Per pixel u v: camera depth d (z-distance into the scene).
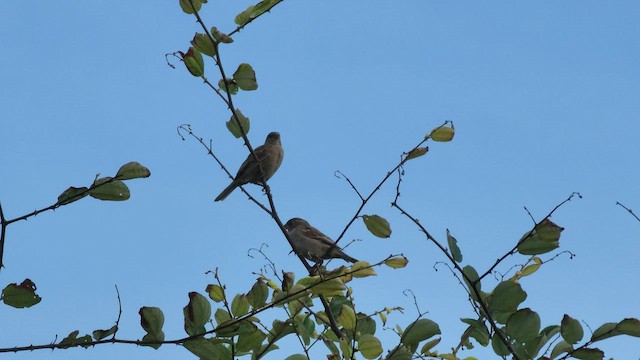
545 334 9.27
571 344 8.93
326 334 10.11
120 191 7.57
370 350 8.91
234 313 8.27
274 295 8.75
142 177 7.65
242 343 8.17
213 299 8.56
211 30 10.54
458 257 9.44
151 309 7.43
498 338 9.33
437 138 10.18
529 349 9.16
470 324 9.35
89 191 7.51
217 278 8.48
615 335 8.77
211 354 7.48
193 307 7.68
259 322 8.86
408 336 9.05
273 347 8.98
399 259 8.51
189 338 7.47
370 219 9.96
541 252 9.12
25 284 7.22
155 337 7.39
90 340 7.22
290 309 9.41
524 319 9.10
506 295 9.23
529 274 10.20
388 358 8.98
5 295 7.20
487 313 9.15
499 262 9.23
